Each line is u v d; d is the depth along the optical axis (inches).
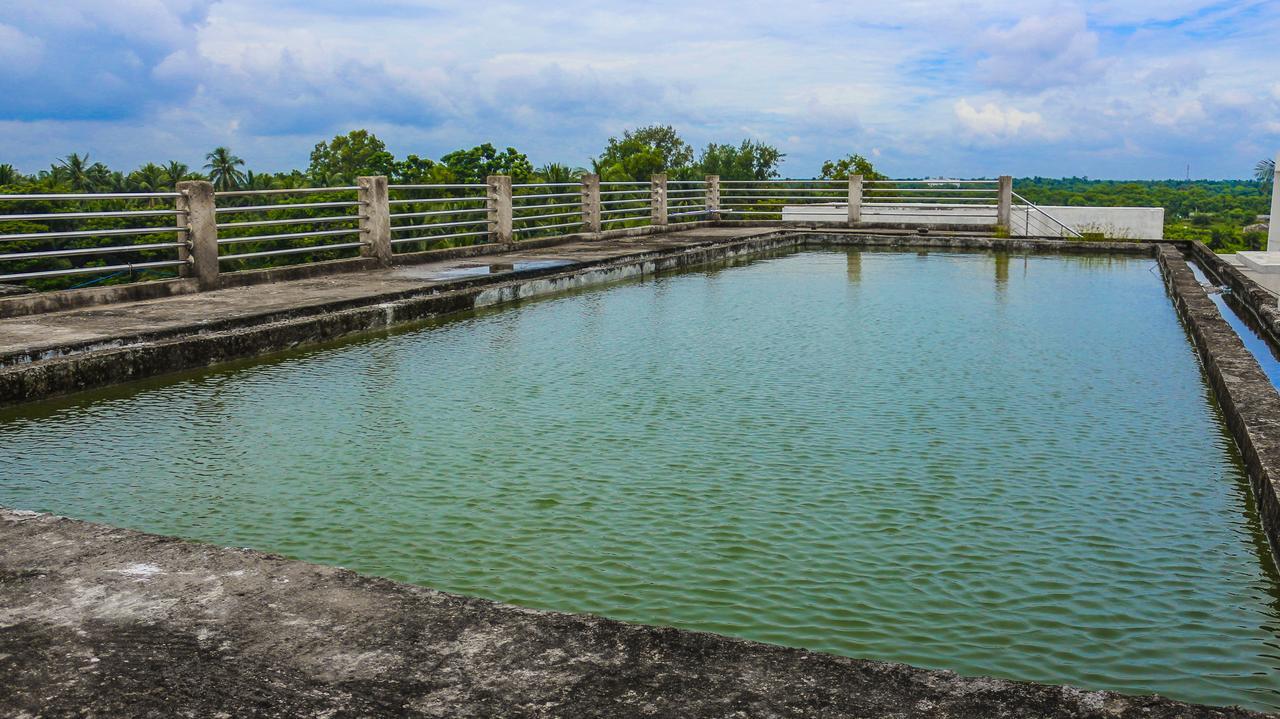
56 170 2517.2
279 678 82.6
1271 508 152.3
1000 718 74.6
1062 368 293.1
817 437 216.5
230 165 2994.6
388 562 147.6
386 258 507.5
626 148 2642.7
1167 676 112.4
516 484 184.7
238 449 210.5
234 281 418.0
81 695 80.3
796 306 433.7
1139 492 178.1
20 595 101.0
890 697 78.0
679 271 599.8
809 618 127.6
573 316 406.0
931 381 275.0
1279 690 109.3
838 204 917.8
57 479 190.2
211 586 102.5
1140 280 539.8
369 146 2741.1
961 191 850.1
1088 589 136.3
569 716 75.7
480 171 2076.8
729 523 163.0
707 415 236.7
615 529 160.9
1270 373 298.2
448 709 77.1
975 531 158.7
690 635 89.4
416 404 250.4
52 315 333.7
